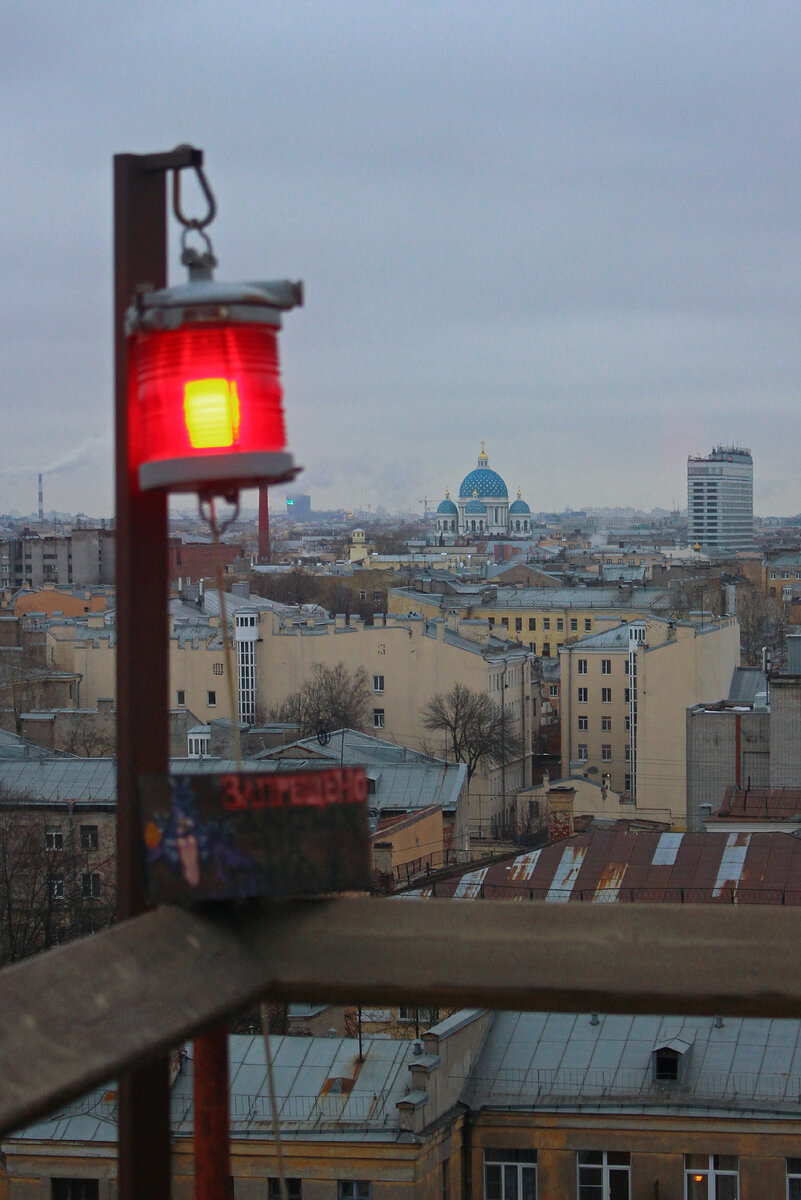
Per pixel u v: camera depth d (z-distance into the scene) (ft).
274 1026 111.34
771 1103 90.58
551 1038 99.35
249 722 323.78
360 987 12.90
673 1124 90.48
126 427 13.39
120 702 13.35
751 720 197.67
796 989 12.66
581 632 518.37
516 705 369.91
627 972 12.82
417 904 13.26
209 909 12.97
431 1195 89.76
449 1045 94.12
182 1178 80.59
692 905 13.25
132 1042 11.36
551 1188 92.43
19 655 303.48
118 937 12.10
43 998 11.23
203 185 13.47
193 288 12.64
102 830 178.40
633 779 318.86
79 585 609.01
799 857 120.67
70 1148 88.94
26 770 187.21
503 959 12.92
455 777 204.13
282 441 13.03
